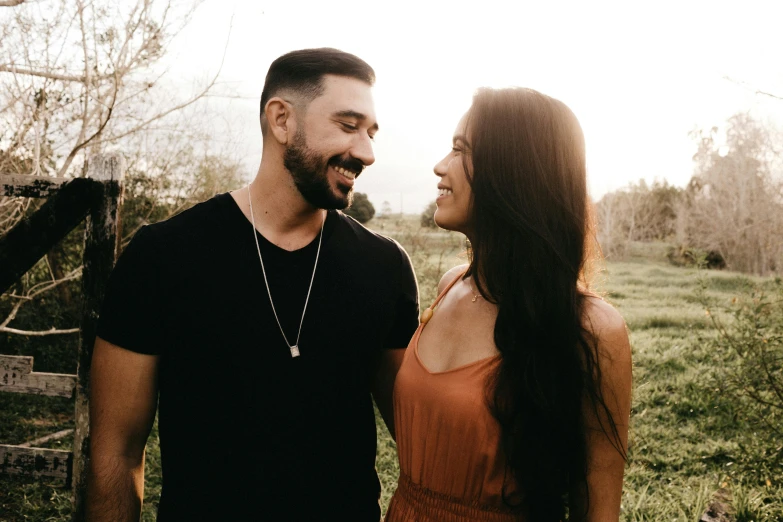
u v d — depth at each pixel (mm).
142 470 1543
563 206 1392
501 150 1404
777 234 16109
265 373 1478
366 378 1634
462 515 1393
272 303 1511
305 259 1567
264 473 1443
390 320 1675
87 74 4148
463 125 1477
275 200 1552
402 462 1530
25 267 2307
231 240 1535
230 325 1478
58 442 4488
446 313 1532
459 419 1360
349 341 1575
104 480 1449
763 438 3881
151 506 3553
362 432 1616
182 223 1537
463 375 1385
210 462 1452
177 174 6367
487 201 1411
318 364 1525
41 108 4148
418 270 7641
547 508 1371
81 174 4777
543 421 1296
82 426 2377
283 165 1527
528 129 1398
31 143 4465
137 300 1464
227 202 1581
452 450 1380
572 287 1344
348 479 1573
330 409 1538
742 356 4133
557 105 1426
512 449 1323
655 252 22750
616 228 23484
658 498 3734
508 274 1381
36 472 2408
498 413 1318
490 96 1441
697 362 6578
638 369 6426
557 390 1293
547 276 1344
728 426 4832
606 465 1322
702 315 9078
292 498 1461
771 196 16719
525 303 1335
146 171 6191
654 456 4465
